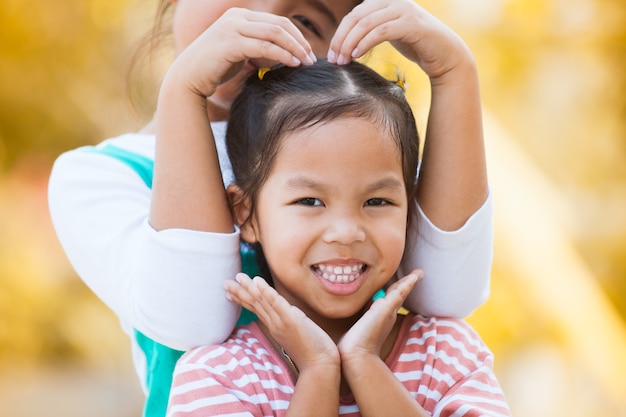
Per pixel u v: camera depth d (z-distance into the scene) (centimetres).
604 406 516
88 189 263
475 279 253
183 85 237
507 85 561
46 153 686
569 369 530
